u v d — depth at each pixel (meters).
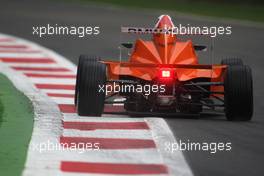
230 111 29.89
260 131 28.12
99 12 98.31
